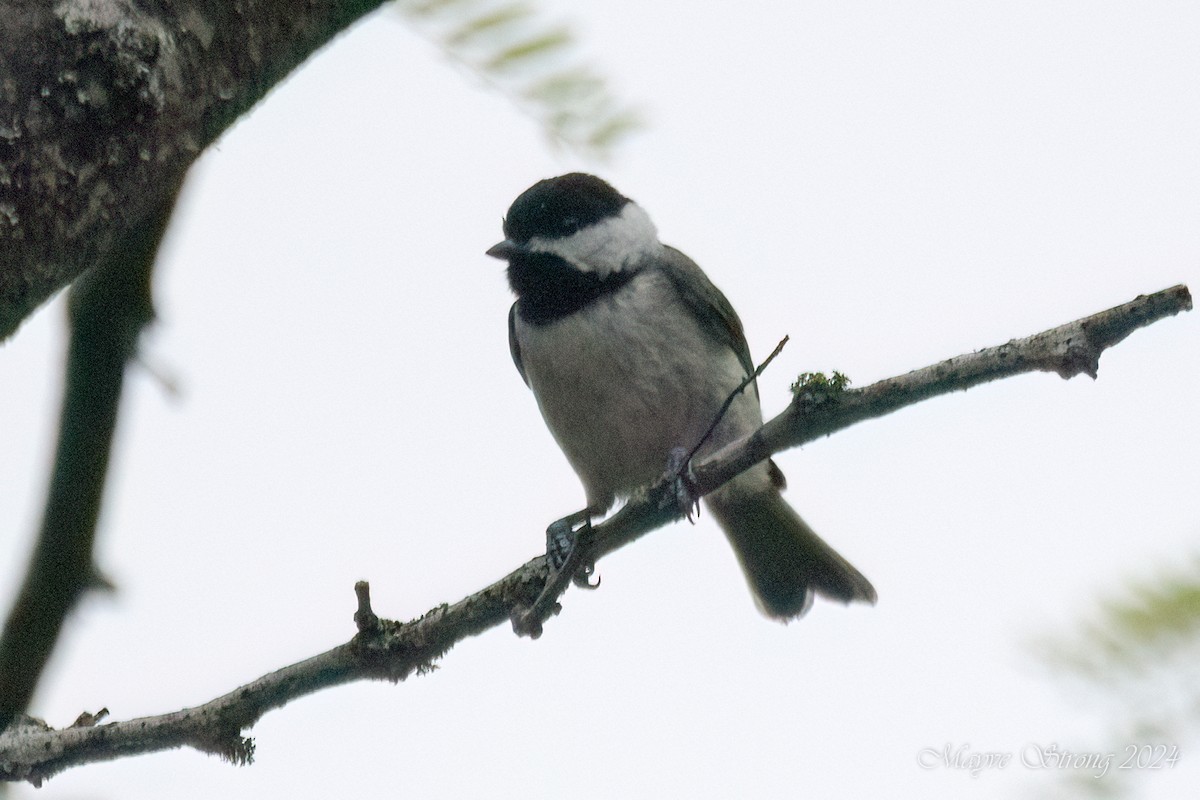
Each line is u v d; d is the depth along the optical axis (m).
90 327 6.45
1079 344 5.29
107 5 3.79
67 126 3.70
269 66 4.25
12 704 6.51
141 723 6.51
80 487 6.50
